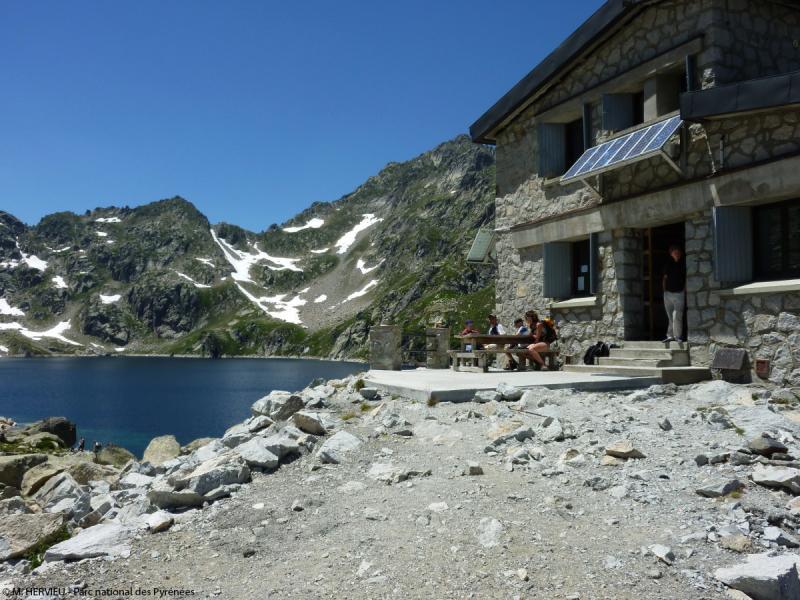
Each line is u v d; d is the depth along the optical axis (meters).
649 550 5.15
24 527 7.09
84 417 73.19
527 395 10.66
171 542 6.29
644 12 14.48
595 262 15.88
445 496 6.68
